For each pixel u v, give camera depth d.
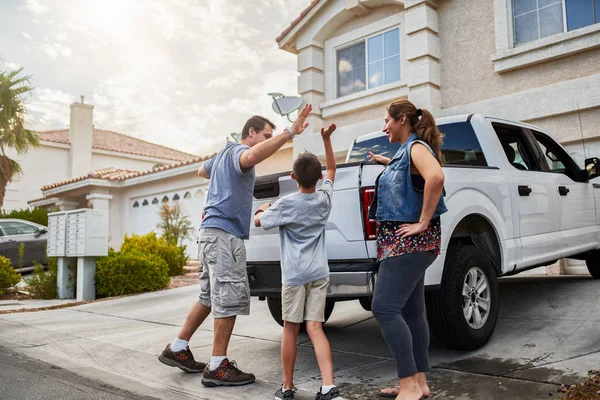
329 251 3.77
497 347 4.21
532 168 5.31
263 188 4.21
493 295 4.30
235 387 3.67
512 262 4.62
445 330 3.96
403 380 2.97
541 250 5.03
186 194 16.41
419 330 3.20
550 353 3.94
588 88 7.40
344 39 10.78
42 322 6.43
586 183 6.03
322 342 3.21
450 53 9.14
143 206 18.16
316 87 10.95
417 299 3.22
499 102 8.37
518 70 8.29
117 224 18.69
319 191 3.42
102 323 6.29
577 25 7.87
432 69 9.11
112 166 26.80
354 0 10.15
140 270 8.99
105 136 29.30
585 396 2.97
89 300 8.49
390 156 5.50
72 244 8.74
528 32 8.36
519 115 8.12
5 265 9.53
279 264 4.05
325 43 11.14
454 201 4.06
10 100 17.19
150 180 17.09
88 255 8.48
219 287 3.70
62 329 5.93
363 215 3.62
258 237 4.23
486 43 8.70
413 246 2.97
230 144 3.89
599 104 7.27
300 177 3.33
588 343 4.06
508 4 8.48
